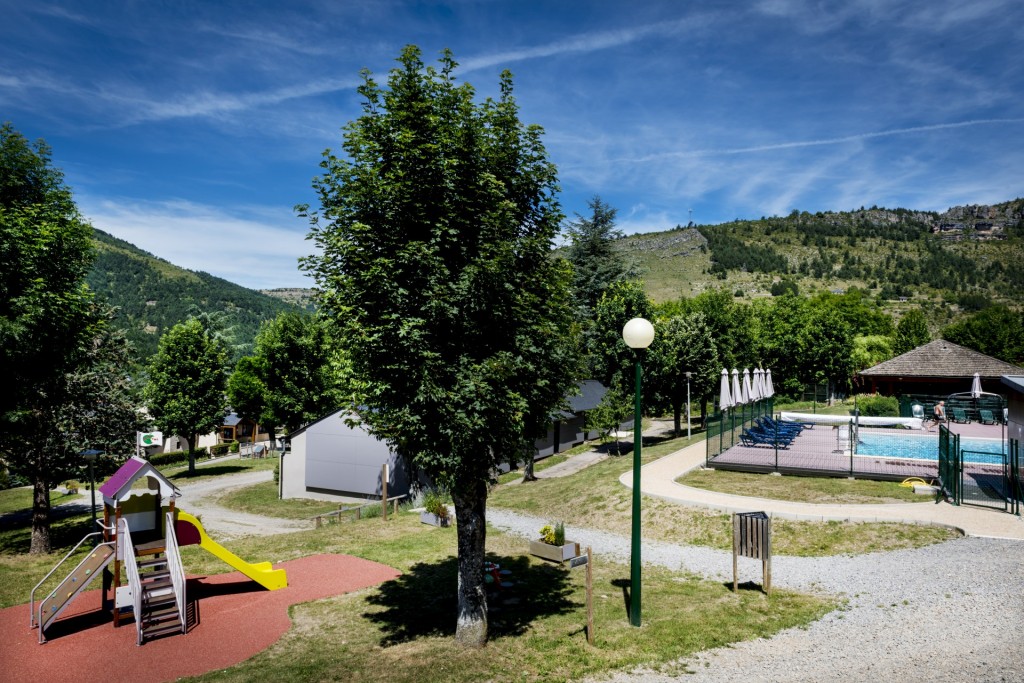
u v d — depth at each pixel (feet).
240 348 264.11
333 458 112.06
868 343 246.68
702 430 139.54
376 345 31.48
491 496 88.17
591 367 115.75
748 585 44.47
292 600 45.34
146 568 44.16
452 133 32.30
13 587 50.37
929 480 67.51
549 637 35.68
